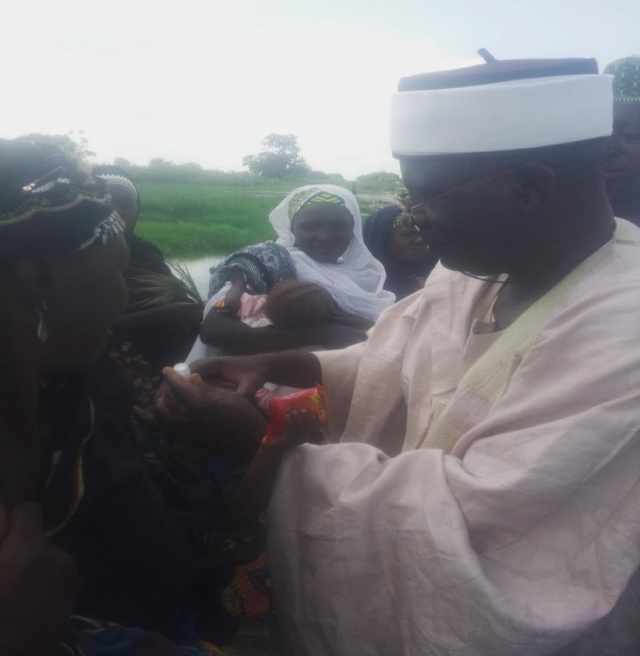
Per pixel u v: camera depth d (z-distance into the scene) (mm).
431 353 1612
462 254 1407
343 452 1438
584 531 1228
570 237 1378
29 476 1043
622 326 1254
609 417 1202
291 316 2594
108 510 1267
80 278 1036
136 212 3018
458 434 1434
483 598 1190
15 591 926
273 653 1839
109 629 1271
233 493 1495
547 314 1359
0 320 976
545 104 1282
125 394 1440
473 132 1301
